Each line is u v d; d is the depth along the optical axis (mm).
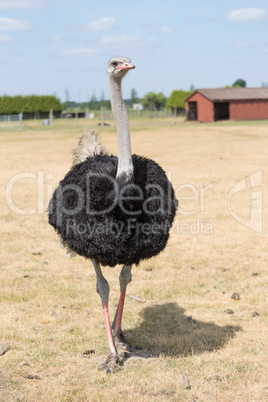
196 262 7414
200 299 6078
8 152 21594
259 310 5734
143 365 4457
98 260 4434
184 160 18047
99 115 70000
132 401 3850
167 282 6617
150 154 19875
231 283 6562
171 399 3877
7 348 4723
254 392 3936
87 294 6238
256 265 7230
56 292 6250
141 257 4496
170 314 5664
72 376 4230
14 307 5777
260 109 44000
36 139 28094
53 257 7656
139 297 6164
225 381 4102
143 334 5176
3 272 6934
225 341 4949
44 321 5430
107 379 4180
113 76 4387
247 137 26250
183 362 4496
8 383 4105
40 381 4152
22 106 67875
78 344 4902
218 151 20500
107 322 4570
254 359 4516
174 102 66562
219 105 47531
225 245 8219
